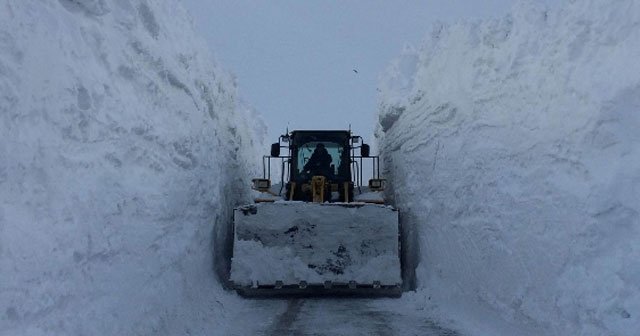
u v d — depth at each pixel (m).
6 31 3.05
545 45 5.86
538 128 5.52
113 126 4.46
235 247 8.72
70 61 3.84
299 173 11.24
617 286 3.76
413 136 10.84
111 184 4.38
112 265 4.31
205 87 8.66
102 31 4.63
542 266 4.97
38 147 3.22
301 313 7.25
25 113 3.12
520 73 6.19
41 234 3.17
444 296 7.79
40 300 3.12
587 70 4.82
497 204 6.34
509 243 5.82
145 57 5.61
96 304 3.93
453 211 7.99
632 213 3.89
